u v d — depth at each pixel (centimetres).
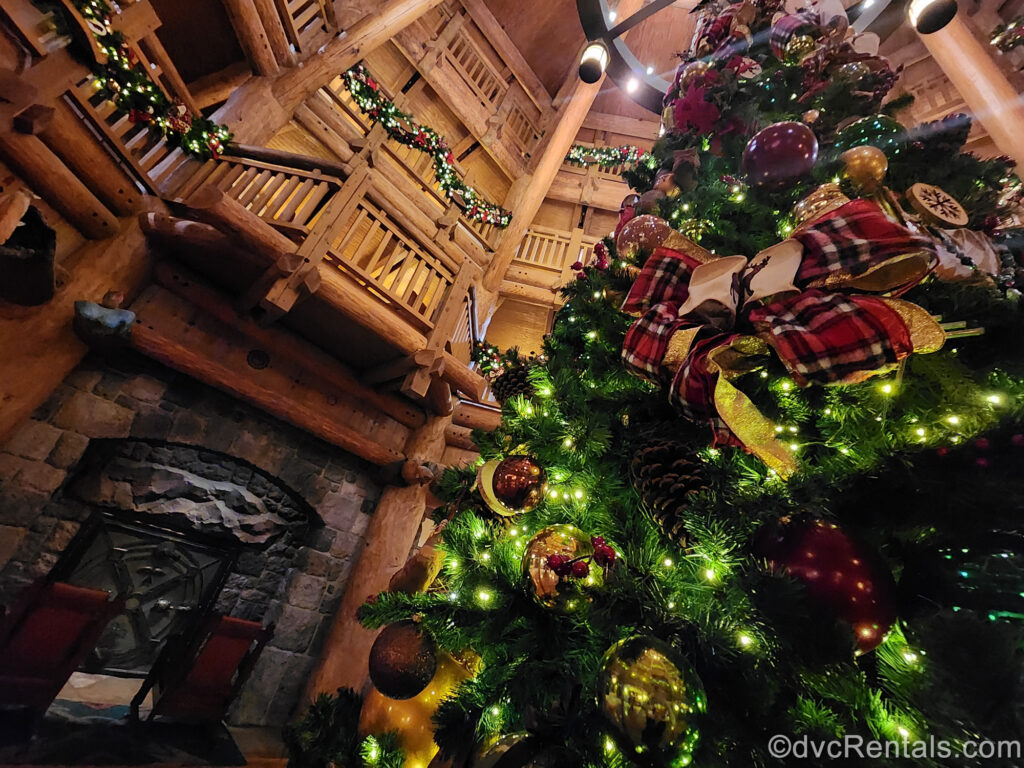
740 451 92
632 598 74
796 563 65
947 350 85
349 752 129
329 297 346
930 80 464
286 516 384
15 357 256
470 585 113
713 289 76
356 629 362
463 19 698
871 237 70
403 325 388
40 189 257
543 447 126
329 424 390
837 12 156
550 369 138
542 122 775
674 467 86
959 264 83
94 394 301
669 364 81
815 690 67
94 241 292
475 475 150
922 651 58
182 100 349
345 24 475
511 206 688
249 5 386
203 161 344
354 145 486
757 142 113
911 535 74
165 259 334
